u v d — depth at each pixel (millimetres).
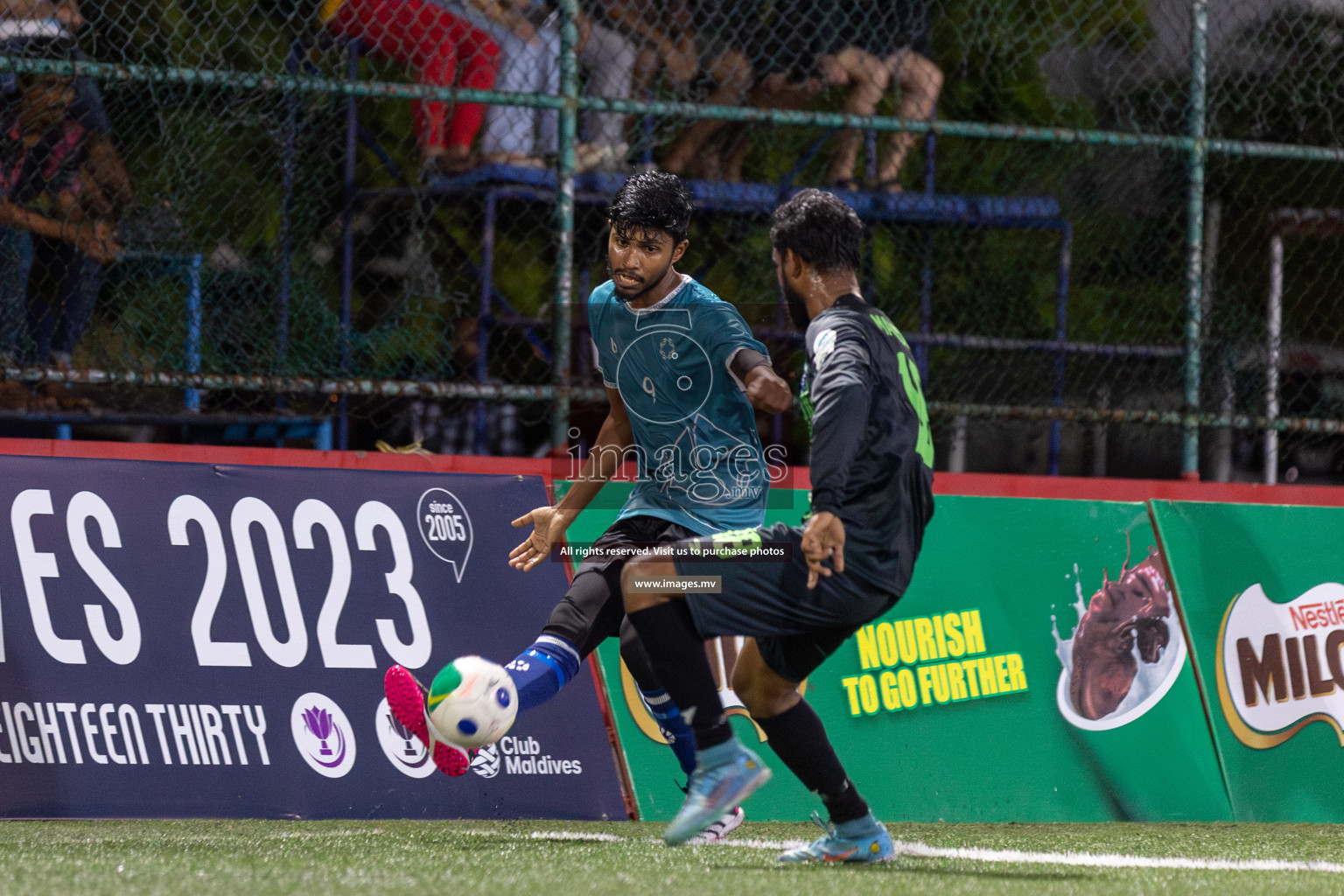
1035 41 23312
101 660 13219
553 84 19812
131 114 18625
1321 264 21859
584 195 19984
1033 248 23266
